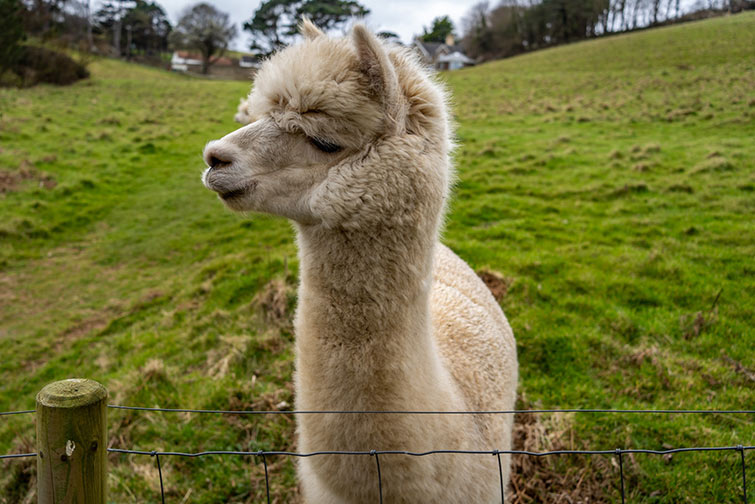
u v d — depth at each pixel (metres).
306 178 2.28
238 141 2.36
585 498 3.88
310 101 2.22
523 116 22.39
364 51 2.21
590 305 6.41
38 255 10.80
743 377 5.01
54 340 7.71
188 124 22.77
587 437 4.35
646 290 6.74
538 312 6.24
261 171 2.31
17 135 18.00
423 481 2.32
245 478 4.20
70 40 49.25
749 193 10.38
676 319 6.05
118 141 18.83
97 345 7.34
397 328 2.24
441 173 2.40
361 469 2.25
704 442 4.20
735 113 18.11
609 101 24.08
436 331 3.31
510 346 4.02
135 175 15.70
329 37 2.37
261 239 10.65
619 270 7.43
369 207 2.18
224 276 8.23
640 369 5.18
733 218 9.23
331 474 2.31
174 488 4.14
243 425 4.73
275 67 2.37
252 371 5.50
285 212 2.32
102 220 12.64
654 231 9.02
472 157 15.16
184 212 12.94
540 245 8.66
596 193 11.30
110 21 73.25
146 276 9.77
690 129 17.06
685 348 5.52
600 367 5.32
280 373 5.41
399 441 2.22
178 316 7.43
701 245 8.20
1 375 6.95
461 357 3.20
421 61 2.91
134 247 11.16
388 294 2.23
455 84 35.97
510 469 3.85
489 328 3.77
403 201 2.22
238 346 5.82
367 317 2.21
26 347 7.55
